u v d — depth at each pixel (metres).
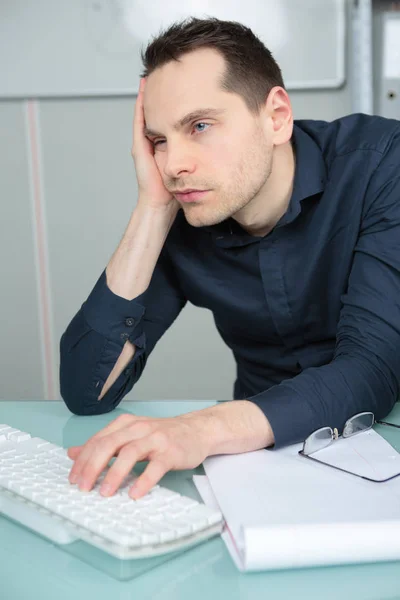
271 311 1.18
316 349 1.23
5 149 2.43
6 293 2.52
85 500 0.63
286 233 1.13
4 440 0.80
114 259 1.09
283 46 2.28
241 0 2.26
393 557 0.56
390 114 2.33
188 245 1.22
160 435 0.70
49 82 2.35
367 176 1.09
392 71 2.31
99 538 0.57
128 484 0.67
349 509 0.61
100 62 2.33
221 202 0.98
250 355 1.31
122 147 2.41
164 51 0.95
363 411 0.87
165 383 2.53
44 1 2.30
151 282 1.25
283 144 1.11
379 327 0.95
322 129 1.20
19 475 0.69
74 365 1.04
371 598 0.51
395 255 1.02
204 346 2.50
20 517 0.63
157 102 0.96
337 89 2.32
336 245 1.13
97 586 0.53
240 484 0.68
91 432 0.90
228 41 0.96
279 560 0.54
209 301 1.24
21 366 2.55
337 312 1.18
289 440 0.80
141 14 2.29
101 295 1.06
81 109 2.39
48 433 0.90
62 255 2.49
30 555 0.58
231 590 0.52
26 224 2.47
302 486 0.67
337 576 0.54
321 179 1.11
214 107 0.94
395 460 0.74
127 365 1.07
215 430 0.76
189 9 2.27
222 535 0.60
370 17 2.24
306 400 0.83
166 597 0.51
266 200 1.10
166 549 0.57
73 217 2.46
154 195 1.09
